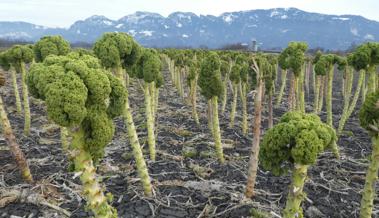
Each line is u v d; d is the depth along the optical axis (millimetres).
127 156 7938
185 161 7867
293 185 3887
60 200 5750
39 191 5961
